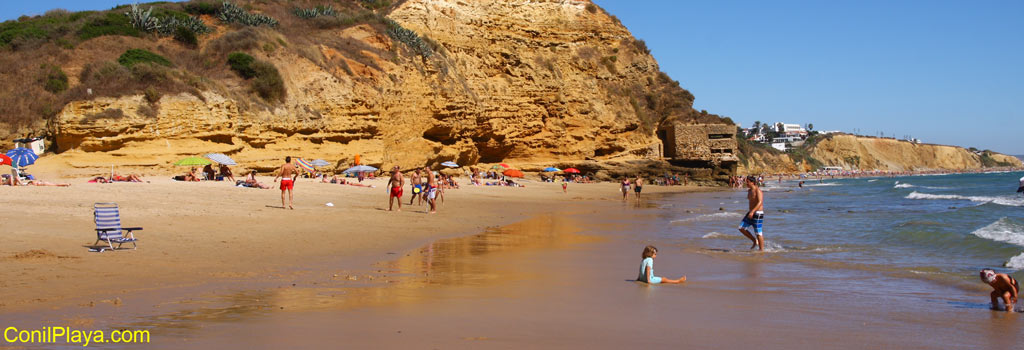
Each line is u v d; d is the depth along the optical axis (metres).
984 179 103.44
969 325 6.59
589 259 11.84
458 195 33.22
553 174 57.59
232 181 30.50
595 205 31.30
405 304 6.98
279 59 40.12
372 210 21.12
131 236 10.64
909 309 7.41
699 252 13.17
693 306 7.38
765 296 8.16
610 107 63.28
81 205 16.00
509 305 7.14
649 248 9.43
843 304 7.66
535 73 58.47
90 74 34.19
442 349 5.12
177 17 42.75
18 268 8.33
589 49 65.00
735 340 5.71
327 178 37.16
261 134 36.16
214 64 38.56
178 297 7.04
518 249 13.27
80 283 7.66
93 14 43.22
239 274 8.81
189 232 12.95
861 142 169.88
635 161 61.03
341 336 5.42
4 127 32.41
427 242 14.20
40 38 38.12
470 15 57.41
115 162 30.56
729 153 63.31
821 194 50.62
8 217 12.92
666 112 66.31
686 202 35.31
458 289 8.16
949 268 11.02
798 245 14.68
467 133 51.62
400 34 48.62
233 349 4.89
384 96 43.59
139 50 37.00
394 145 44.41
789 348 5.46
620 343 5.50
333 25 47.78
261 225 15.02
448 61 52.06
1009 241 14.34
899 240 15.58
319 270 9.51
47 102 33.38
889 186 74.50
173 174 31.58
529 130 57.44
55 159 29.89
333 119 40.28
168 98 32.78
